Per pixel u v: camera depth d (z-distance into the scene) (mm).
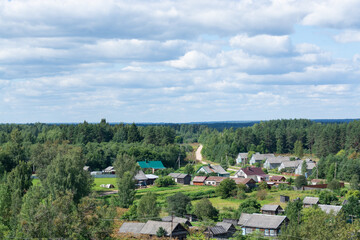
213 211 106062
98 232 67375
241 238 85688
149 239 79188
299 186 145750
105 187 153125
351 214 97125
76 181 107375
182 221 92125
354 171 163000
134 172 150750
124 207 113938
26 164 131625
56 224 63031
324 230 66812
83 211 67250
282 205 117250
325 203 115000
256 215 94438
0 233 67938
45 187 109312
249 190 143000
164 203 118625
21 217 70375
